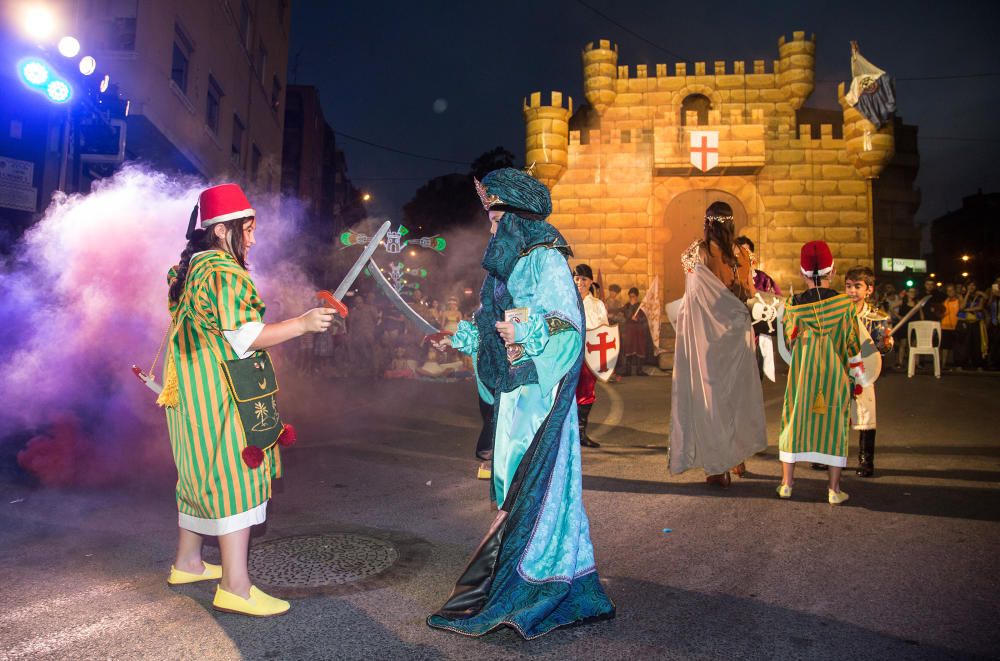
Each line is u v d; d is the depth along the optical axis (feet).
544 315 8.90
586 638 8.85
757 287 19.85
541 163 70.54
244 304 9.03
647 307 52.49
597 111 73.72
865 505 15.26
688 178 71.20
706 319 17.02
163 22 41.42
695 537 13.02
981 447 21.90
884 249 99.91
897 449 21.74
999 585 10.58
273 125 77.00
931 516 14.35
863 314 18.33
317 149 143.33
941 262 196.54
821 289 15.56
